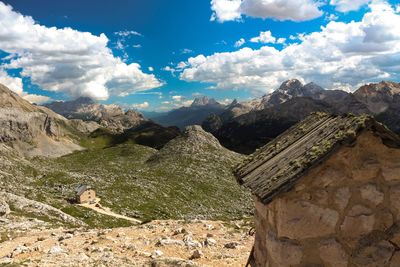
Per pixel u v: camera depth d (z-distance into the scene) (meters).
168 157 157.75
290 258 7.62
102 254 17.64
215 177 137.62
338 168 7.53
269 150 10.37
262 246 8.98
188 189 123.12
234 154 164.25
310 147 7.99
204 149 162.25
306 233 7.56
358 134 7.24
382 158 7.57
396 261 7.60
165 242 19.31
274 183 7.65
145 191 115.94
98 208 95.00
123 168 156.38
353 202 7.59
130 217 92.06
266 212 8.55
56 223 65.19
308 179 7.46
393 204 7.63
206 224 25.58
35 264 15.92
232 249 18.25
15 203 71.38
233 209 109.19
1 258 18.77
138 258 16.61
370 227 7.61
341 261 7.59
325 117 9.53
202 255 16.77
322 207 7.56
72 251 19.06
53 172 133.25
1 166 123.56
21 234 32.16
